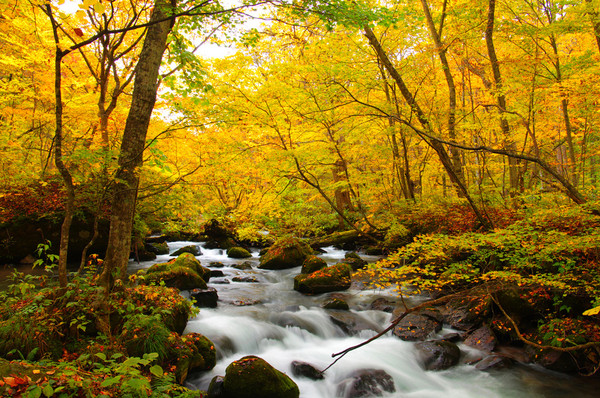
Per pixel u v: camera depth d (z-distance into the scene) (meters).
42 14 6.82
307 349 6.11
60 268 4.42
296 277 9.50
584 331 5.24
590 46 11.36
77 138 7.57
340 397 4.88
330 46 7.66
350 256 12.01
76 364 3.45
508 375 5.30
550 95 8.29
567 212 5.98
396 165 11.94
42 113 8.09
